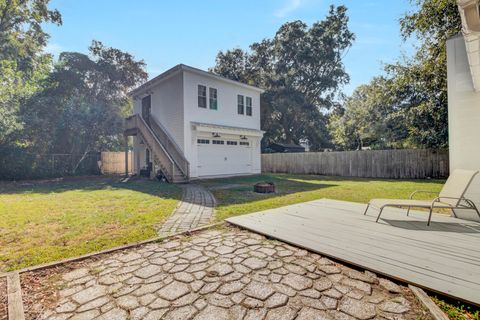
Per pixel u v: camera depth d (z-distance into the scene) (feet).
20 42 54.65
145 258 9.28
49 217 15.65
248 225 13.08
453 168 14.73
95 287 7.27
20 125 40.70
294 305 6.29
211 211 17.03
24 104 45.39
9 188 31.73
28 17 54.60
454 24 28.60
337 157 48.78
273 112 79.46
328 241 10.57
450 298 6.44
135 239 11.45
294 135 87.51
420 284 6.95
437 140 38.75
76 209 17.95
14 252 10.11
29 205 19.71
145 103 48.60
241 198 22.22
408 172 40.73
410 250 9.46
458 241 10.39
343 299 6.55
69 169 49.98
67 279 7.76
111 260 9.14
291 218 14.49
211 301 6.50
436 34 31.48
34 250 10.27
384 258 8.73
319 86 79.61
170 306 6.31
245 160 48.01
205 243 10.82
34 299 6.69
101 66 54.03
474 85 13.15
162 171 37.96
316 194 24.30
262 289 7.06
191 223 14.08
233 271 8.18
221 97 43.29
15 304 6.41
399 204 13.38
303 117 80.53
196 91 39.52
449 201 13.82
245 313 5.98
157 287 7.22
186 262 8.89
